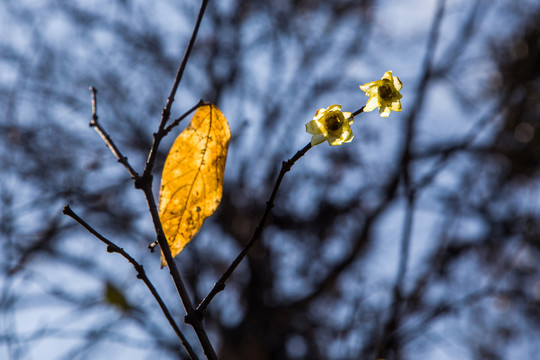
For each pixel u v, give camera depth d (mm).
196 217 1771
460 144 6895
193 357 1592
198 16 1771
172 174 1769
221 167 1803
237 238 8422
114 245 1646
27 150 7438
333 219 8516
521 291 6918
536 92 7828
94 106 1899
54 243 7234
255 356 7891
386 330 3160
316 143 1496
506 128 8109
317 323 7980
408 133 3377
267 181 8805
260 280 8359
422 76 3537
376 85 1540
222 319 8375
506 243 7270
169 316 1625
